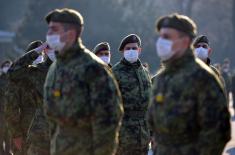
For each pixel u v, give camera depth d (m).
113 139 9.38
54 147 9.76
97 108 9.30
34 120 13.53
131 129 13.85
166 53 8.93
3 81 19.23
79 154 9.55
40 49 13.81
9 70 13.79
